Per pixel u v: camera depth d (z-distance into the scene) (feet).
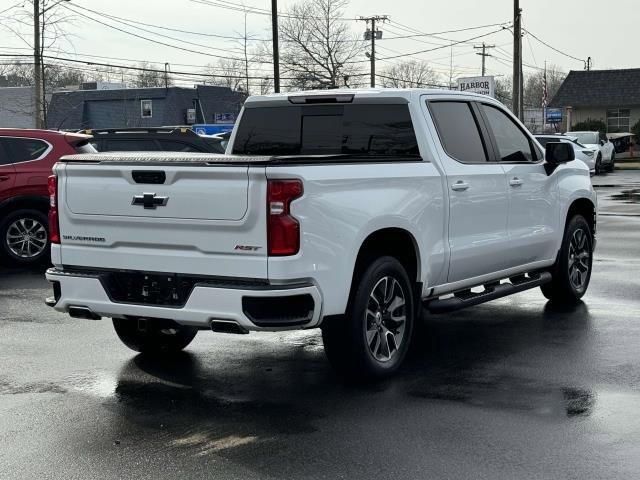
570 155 28.40
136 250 20.49
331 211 19.65
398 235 22.39
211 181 19.26
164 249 20.13
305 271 19.13
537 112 250.78
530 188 27.58
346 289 20.07
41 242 41.32
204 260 19.49
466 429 17.89
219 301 19.17
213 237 19.38
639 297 32.45
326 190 19.60
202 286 19.35
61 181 21.58
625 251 45.47
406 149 23.88
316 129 25.45
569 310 30.35
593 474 15.44
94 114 256.32
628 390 20.61
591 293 33.37
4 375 22.31
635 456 16.30
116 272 20.94
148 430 18.02
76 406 19.69
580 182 30.78
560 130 203.10
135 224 20.39
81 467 15.98
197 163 19.34
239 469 15.80
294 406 19.57
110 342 25.94
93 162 20.89
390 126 24.17
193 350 24.97
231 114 254.68
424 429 17.92
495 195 25.72
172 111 246.27
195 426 18.24
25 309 31.07
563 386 20.97
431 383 21.38
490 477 15.34
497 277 26.66
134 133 45.01
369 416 18.80
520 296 33.17
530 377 21.83
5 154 40.65
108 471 15.76
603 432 17.65
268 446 16.98
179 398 20.27
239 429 18.01
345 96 24.66
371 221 20.67
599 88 195.62
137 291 20.70
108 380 21.83
